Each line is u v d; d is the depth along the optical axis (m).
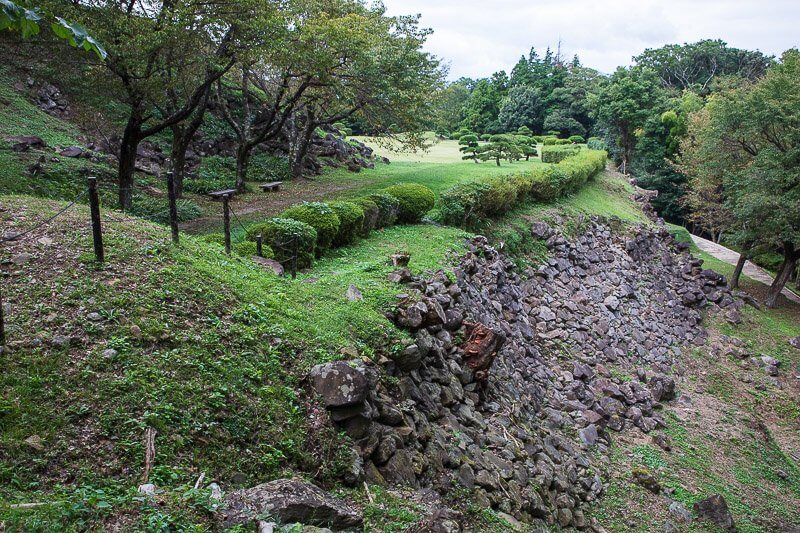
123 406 6.03
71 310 7.05
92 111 25.59
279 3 21.08
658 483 13.03
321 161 34.44
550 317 19.05
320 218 13.73
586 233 26.77
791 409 20.38
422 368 10.02
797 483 15.60
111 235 9.09
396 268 12.67
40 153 20.73
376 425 7.75
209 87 20.34
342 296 10.43
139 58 16.05
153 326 7.23
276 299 9.31
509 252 20.73
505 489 9.12
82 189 19.16
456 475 8.43
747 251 33.84
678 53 88.25
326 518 5.57
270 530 4.90
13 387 5.76
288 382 7.52
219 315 8.16
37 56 23.38
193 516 4.94
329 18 25.25
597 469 12.80
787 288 36.41
